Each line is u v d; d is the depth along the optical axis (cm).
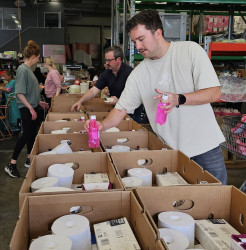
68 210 108
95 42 1945
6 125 631
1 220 284
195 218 118
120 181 124
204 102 152
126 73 312
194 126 172
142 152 164
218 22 484
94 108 326
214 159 176
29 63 381
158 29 161
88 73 900
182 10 495
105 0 1658
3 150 512
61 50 1372
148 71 180
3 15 1485
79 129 248
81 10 1819
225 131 250
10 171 389
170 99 141
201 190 117
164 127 179
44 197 106
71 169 150
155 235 84
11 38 1443
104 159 163
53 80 546
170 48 169
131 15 349
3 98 635
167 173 161
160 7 466
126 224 105
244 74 411
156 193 114
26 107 380
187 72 165
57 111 329
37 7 1502
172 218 107
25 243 99
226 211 119
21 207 106
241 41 337
